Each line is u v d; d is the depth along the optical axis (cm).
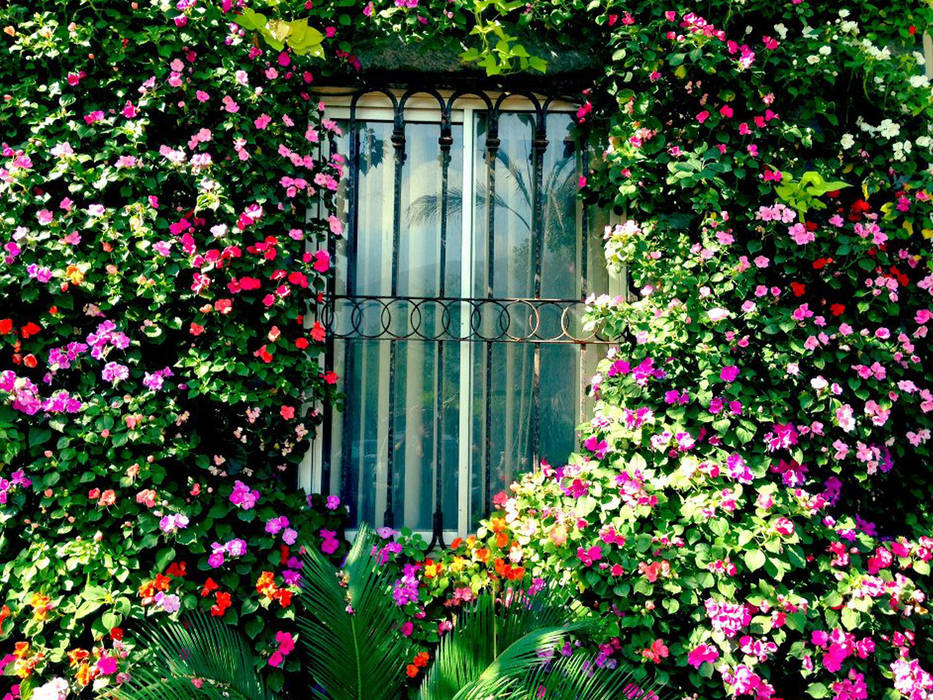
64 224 221
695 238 251
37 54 230
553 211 273
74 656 192
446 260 270
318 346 245
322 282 243
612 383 245
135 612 202
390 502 260
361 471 264
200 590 211
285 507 234
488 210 267
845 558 213
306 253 240
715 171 237
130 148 228
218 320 229
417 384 267
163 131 242
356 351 266
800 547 212
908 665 202
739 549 210
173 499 214
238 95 238
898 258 249
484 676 167
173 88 236
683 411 231
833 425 231
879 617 214
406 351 267
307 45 230
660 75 245
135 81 237
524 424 266
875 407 229
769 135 244
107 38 235
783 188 226
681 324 235
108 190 230
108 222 221
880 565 218
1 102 230
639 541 213
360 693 187
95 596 199
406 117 272
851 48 246
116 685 189
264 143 242
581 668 192
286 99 250
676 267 241
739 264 236
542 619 192
